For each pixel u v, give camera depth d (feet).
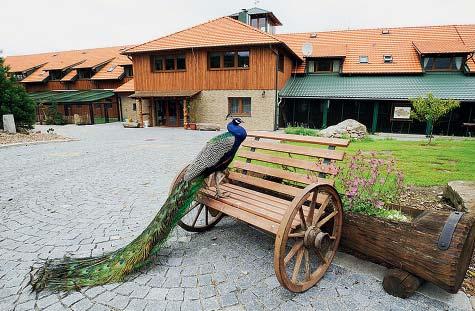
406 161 28.48
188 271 10.87
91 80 112.88
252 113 69.62
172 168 28.45
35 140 47.32
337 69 78.64
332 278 10.30
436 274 8.58
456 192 15.03
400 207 11.71
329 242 10.24
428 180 20.57
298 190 11.94
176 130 70.59
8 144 41.65
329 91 69.82
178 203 11.07
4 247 12.69
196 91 73.56
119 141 50.31
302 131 58.34
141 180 23.86
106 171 27.12
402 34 84.28
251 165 14.24
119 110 102.17
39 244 12.97
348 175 13.93
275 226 9.64
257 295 9.50
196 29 76.79
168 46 72.49
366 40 85.25
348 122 55.31
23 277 10.54
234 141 11.56
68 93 107.96
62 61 124.47
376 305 8.93
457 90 62.90
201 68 72.08
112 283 10.15
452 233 8.45
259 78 67.67
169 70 75.61
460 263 8.51
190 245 12.91
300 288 9.37
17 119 52.95
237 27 72.23
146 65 77.66
